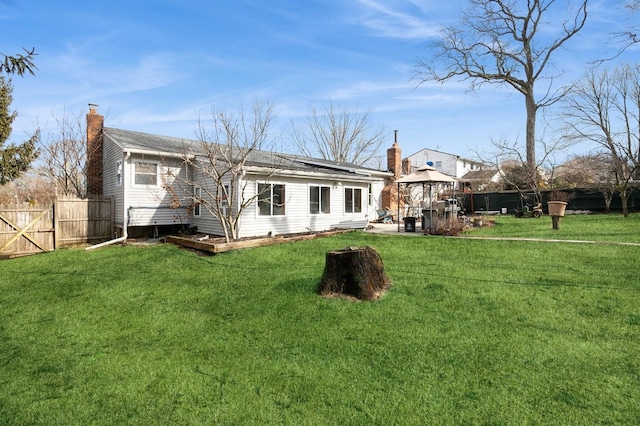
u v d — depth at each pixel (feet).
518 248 31.32
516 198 73.67
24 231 40.27
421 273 24.80
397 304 19.54
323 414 11.10
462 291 20.94
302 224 47.55
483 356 14.03
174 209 48.16
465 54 87.92
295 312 19.30
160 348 16.06
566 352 14.11
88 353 15.78
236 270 28.25
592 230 40.34
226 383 12.98
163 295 23.53
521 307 18.54
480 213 77.00
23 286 27.02
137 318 19.85
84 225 44.91
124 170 44.39
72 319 20.04
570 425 10.21
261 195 43.21
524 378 12.50
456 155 151.02
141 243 42.32
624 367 12.96
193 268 29.55
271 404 11.67
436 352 14.49
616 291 19.99
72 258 35.40
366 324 17.37
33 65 17.69
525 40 81.92
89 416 11.35
